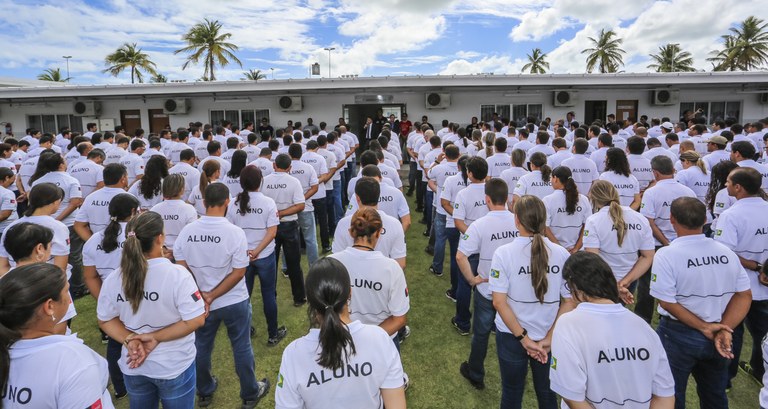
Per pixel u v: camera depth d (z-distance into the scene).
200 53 36.97
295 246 4.34
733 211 2.74
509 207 4.71
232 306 2.77
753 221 2.67
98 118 14.23
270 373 3.34
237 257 2.69
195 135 9.40
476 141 7.06
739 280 2.20
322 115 13.75
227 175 4.79
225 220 2.74
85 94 12.88
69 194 4.60
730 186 2.79
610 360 1.53
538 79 12.13
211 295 2.63
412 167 9.36
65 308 1.49
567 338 1.59
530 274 2.23
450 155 4.96
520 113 13.46
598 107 13.34
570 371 1.56
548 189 4.12
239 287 2.81
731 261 2.20
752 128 8.07
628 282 2.86
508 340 2.32
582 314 1.61
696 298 2.21
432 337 3.87
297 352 1.42
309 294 1.44
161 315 2.06
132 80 40.00
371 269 2.15
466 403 3.02
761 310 2.79
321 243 6.17
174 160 7.45
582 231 3.42
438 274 5.20
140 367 2.07
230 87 12.61
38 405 1.33
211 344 2.87
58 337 1.42
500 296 2.26
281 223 4.22
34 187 2.87
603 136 5.65
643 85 12.77
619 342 1.54
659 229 3.53
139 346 2.02
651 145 6.04
